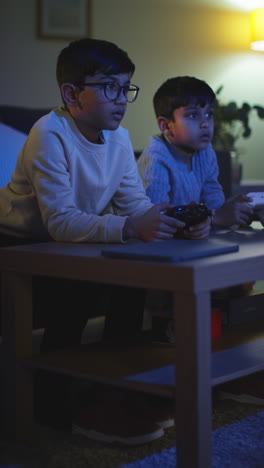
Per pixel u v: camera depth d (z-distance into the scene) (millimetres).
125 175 1547
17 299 1187
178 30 4031
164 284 934
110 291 1476
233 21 4246
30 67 3557
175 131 1891
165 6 3969
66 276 1082
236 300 1398
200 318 912
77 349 1241
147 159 1894
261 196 1580
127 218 1238
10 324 1196
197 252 984
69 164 1380
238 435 1198
